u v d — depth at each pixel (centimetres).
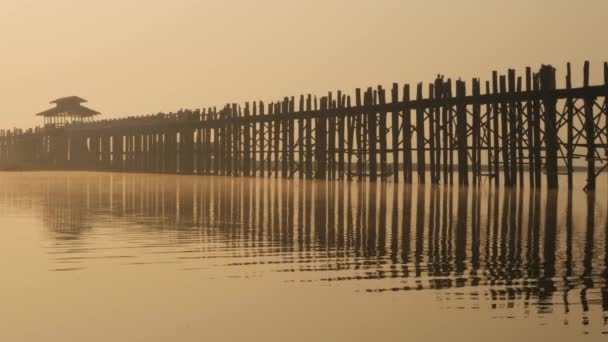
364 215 3528
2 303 1662
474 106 5638
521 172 5344
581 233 2825
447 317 1536
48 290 1784
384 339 1412
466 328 1462
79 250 2375
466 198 4581
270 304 1652
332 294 1739
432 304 1638
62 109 13238
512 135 5356
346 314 1568
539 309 1588
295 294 1741
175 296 1725
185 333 1453
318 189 5734
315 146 7438
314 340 1409
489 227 3027
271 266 2086
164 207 4022
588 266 2077
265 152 8244
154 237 2697
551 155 5109
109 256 2258
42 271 2012
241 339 1416
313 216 3484
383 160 6550
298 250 2375
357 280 1891
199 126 9450
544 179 8369
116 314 1578
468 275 1945
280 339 1416
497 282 1853
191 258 2219
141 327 1489
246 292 1762
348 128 6962
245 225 3103
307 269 2039
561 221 3244
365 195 4928
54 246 2462
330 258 2217
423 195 4888
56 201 4462
